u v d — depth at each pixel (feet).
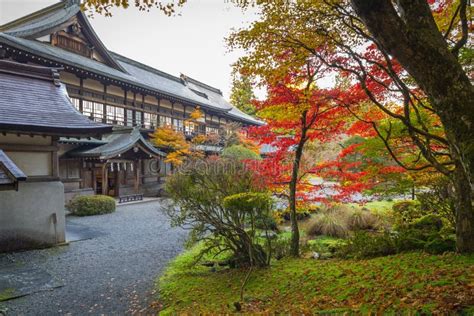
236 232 19.29
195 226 20.11
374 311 9.50
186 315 13.10
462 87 7.03
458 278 10.96
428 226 20.70
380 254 18.89
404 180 20.77
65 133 28.27
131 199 59.88
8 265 23.07
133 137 59.93
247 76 17.39
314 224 31.22
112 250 27.40
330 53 16.08
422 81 7.56
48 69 35.35
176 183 19.36
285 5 13.84
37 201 28.17
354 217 31.48
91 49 67.15
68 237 32.07
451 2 14.26
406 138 18.13
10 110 27.27
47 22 59.88
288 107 19.54
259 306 13.09
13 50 43.68
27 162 27.99
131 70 85.66
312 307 11.55
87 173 57.93
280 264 19.29
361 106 19.24
